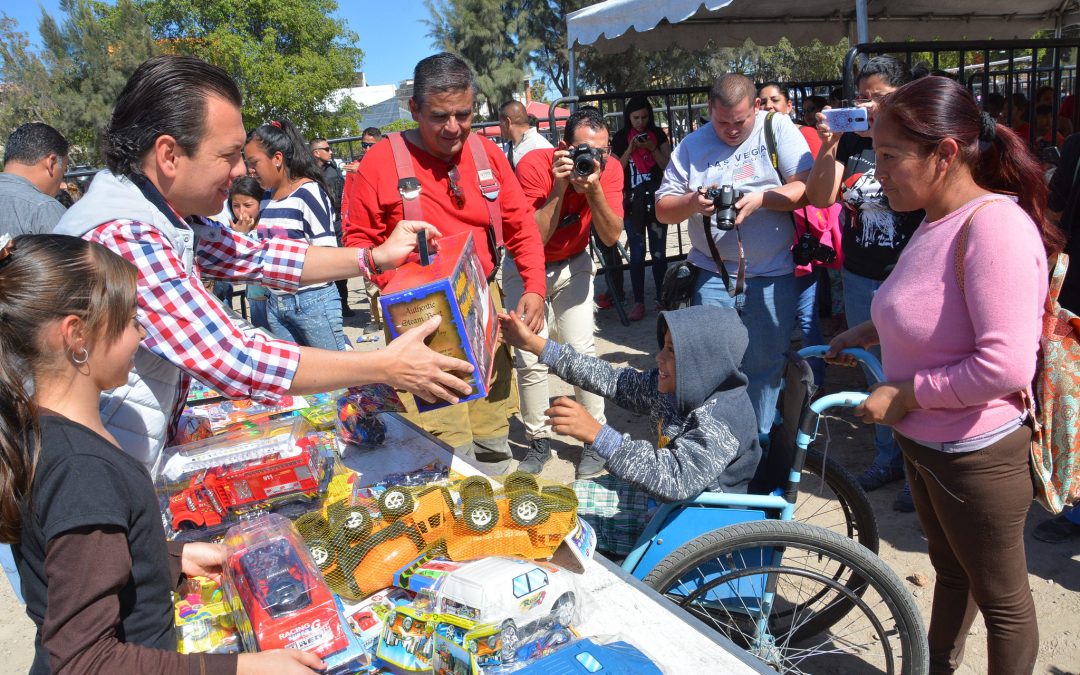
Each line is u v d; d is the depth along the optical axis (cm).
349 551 155
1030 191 184
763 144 352
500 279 423
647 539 224
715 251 352
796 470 218
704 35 746
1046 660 262
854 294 366
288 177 443
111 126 158
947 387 179
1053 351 188
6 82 3055
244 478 183
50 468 105
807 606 263
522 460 446
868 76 349
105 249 117
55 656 100
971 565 199
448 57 275
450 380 162
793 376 232
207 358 154
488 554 158
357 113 4200
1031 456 190
